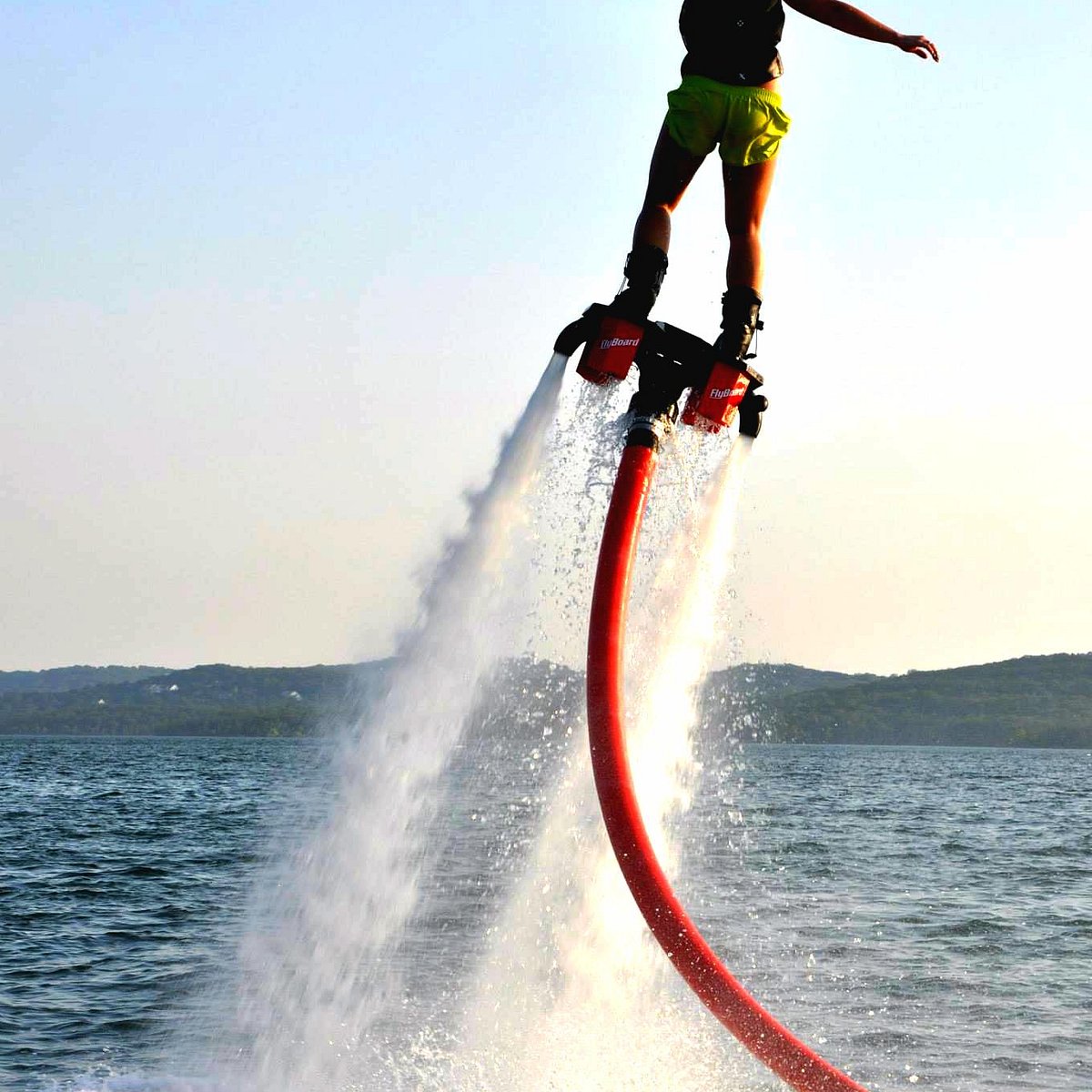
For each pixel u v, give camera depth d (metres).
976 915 50.81
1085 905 54.88
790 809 119.38
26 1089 26.95
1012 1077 27.84
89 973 39.47
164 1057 28.84
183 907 53.09
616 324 11.44
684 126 11.82
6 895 58.38
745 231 12.07
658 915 10.21
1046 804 144.50
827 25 11.87
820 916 48.28
